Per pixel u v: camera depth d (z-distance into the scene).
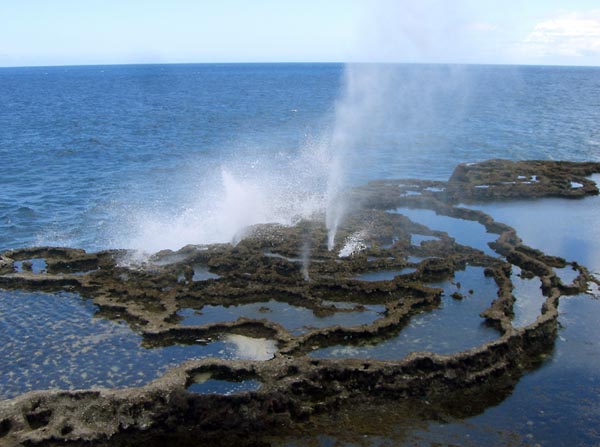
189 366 15.86
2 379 16.20
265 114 86.88
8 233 29.59
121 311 20.06
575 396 15.38
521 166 41.62
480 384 15.84
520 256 24.22
